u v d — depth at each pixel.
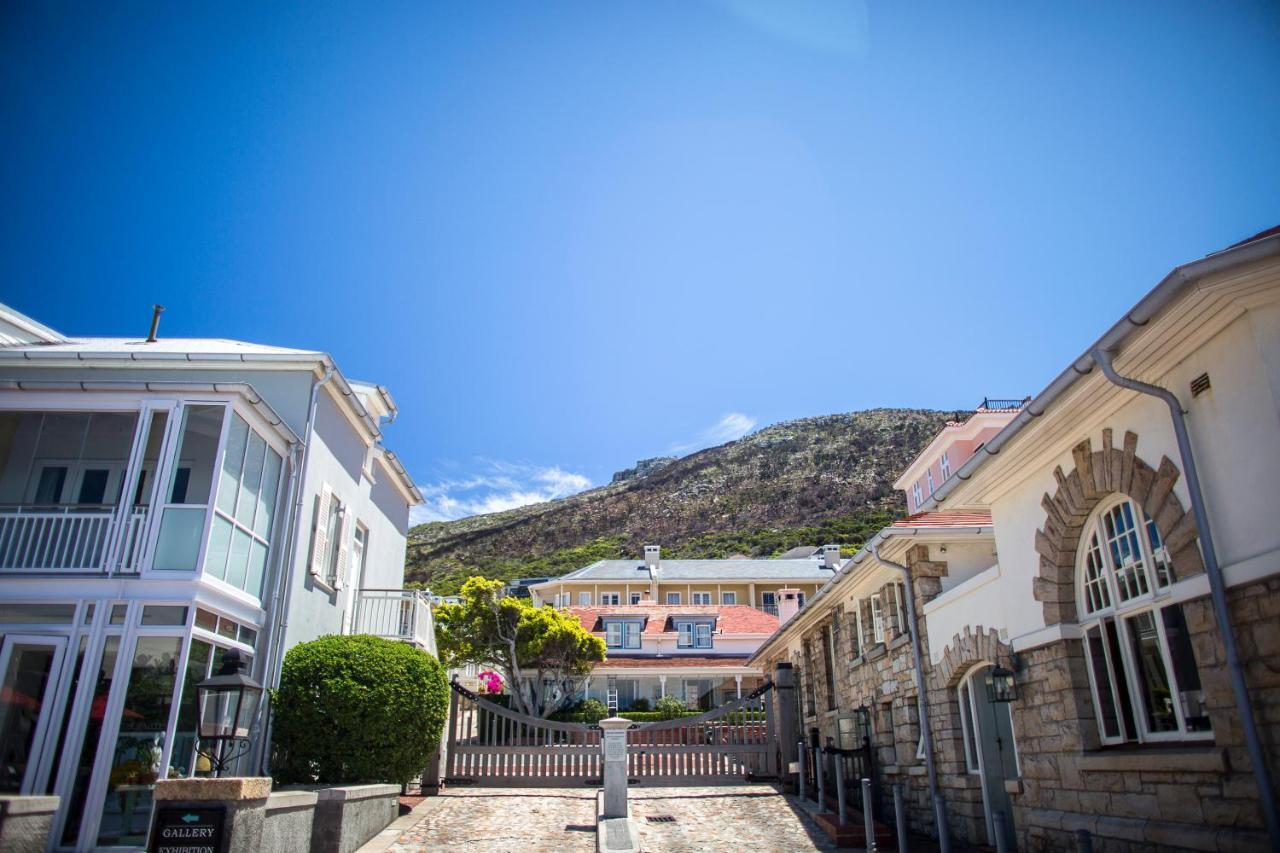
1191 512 7.04
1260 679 6.29
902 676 14.02
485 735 18.12
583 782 16.38
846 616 17.41
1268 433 6.23
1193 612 7.05
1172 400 7.15
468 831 12.03
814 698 21.08
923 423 117.88
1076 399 8.09
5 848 7.92
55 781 10.08
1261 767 6.16
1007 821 11.15
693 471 123.81
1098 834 8.20
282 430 13.30
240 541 12.30
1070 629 8.96
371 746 12.40
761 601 52.84
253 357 14.05
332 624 15.89
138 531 11.20
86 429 12.80
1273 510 6.16
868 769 15.31
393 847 10.99
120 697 10.48
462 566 100.06
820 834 12.01
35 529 11.69
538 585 54.53
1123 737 8.27
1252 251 5.82
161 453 11.44
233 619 12.20
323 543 15.01
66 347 14.91
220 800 7.76
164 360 13.90
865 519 88.50
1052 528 9.27
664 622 40.91
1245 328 6.47
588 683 36.28
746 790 15.60
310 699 12.34
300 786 11.96
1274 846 6.02
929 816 12.70
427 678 13.52
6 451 12.66
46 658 10.65
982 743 11.66
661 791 15.52
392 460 19.39
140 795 10.20
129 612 10.80
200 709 8.80
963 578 13.21
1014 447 9.30
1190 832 6.93
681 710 32.94
